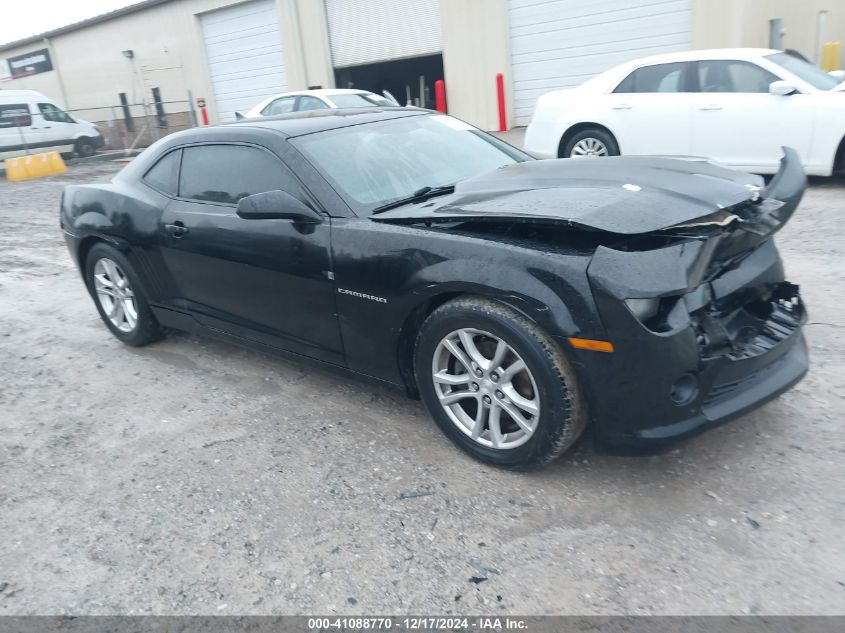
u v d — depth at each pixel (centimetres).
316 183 364
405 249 320
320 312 366
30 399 446
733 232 288
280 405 407
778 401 359
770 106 790
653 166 350
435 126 441
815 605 236
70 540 302
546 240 298
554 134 939
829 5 1686
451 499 306
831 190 812
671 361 269
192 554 287
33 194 1406
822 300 489
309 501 314
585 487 307
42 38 2712
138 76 2470
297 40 2003
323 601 256
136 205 459
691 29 1367
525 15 1579
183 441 376
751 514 281
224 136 418
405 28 1798
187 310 453
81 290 682
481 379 312
